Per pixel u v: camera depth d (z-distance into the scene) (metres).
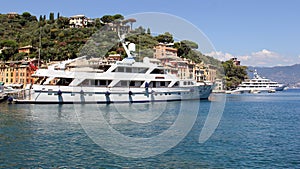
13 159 17.06
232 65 116.69
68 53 94.50
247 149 20.19
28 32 144.50
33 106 46.69
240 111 49.78
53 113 38.50
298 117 40.88
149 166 16.16
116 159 17.22
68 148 19.52
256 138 24.11
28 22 170.75
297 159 17.89
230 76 118.31
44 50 103.69
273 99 91.19
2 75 96.75
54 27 132.38
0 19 164.25
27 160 16.89
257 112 48.19
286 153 19.28
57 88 49.31
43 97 49.34
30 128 26.88
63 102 49.62
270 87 154.50
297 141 23.05
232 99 90.00
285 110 52.44
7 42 121.75
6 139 22.09
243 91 133.75
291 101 81.00
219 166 16.39
